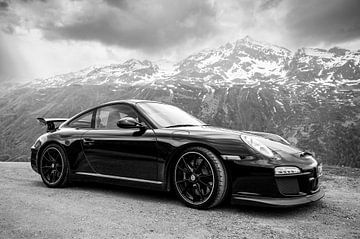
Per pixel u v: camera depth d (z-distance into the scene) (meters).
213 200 3.63
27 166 8.02
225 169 3.63
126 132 4.38
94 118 4.91
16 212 3.51
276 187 3.45
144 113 4.43
